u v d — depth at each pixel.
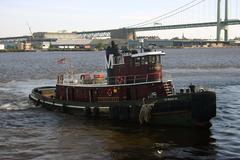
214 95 36.38
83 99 43.97
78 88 44.31
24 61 171.50
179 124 36.84
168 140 33.16
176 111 36.56
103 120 40.84
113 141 33.06
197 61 158.25
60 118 42.72
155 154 29.52
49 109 48.19
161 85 39.22
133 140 33.28
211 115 36.34
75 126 38.75
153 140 33.22
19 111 47.59
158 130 36.38
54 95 52.88
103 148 31.09
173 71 107.31
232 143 32.16
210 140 33.06
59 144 32.28
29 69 120.50
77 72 106.06
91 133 35.84
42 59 189.00
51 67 128.88
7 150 30.56
